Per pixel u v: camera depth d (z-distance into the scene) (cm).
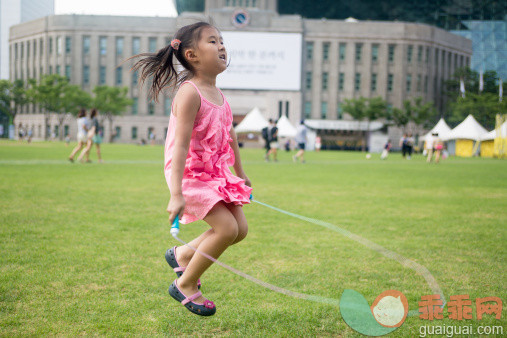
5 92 7556
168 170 261
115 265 387
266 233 533
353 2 8512
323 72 6956
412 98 6650
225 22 6594
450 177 1423
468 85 6862
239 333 260
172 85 278
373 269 389
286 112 6675
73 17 7212
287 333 261
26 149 2862
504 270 392
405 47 6975
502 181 1290
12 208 653
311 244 478
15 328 261
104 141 7106
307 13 8881
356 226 582
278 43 6631
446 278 367
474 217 666
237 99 6638
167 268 381
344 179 1276
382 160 2788
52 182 991
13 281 338
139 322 273
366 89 6988
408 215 674
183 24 277
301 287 340
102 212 642
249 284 346
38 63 7669
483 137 4175
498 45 9006
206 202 245
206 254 250
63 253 419
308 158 2830
